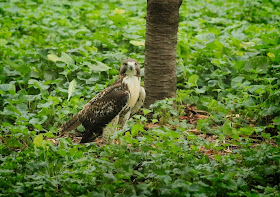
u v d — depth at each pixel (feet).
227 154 37.73
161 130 35.81
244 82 46.37
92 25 69.56
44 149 33.99
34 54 52.37
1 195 28.63
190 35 64.23
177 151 34.32
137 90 39.01
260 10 77.77
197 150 34.99
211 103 43.80
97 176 31.63
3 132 40.16
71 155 34.01
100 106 38.68
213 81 48.08
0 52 54.60
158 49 43.42
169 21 43.09
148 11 43.50
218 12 76.89
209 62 52.11
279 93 42.93
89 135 39.32
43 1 84.64
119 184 29.99
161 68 43.70
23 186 29.07
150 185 29.89
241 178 30.22
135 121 44.16
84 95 46.29
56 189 30.48
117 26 66.90
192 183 28.94
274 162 33.78
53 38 63.57
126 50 55.16
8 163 32.42
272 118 42.93
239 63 49.49
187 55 54.80
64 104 43.11
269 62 50.85
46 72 49.93
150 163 32.37
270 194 28.76
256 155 33.55
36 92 46.68
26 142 38.11
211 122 41.98
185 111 46.06
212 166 32.24
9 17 71.87
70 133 42.27
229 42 60.08
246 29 67.05
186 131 41.57
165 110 43.24
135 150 37.17
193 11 78.95
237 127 42.39
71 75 49.26
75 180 29.99
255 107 43.42
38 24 69.72
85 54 52.85
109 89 39.01
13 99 43.73
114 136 35.65
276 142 37.40
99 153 35.76
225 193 29.94
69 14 75.92
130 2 84.79
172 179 30.86
